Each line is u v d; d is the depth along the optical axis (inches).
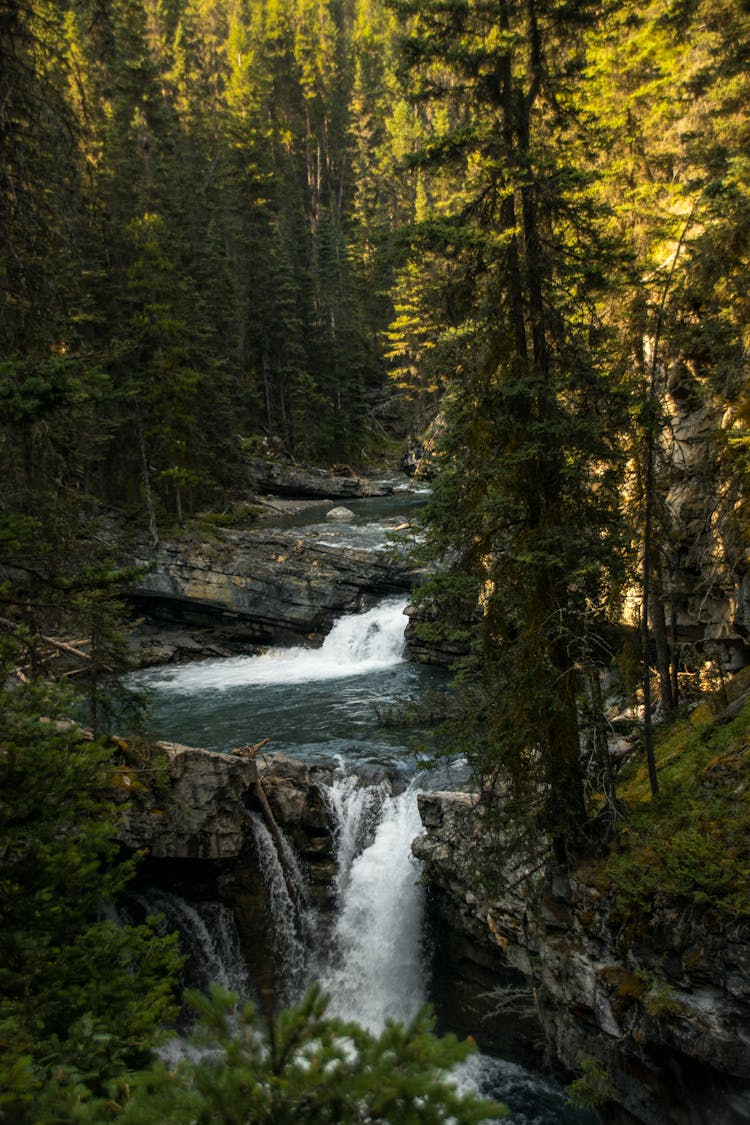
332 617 1519.4
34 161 421.4
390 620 1445.6
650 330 623.8
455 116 557.6
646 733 530.0
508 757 522.0
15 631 445.1
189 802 711.1
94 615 646.5
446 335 551.5
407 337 2479.1
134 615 1550.2
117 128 1850.4
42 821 331.6
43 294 441.1
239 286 2723.9
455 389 558.6
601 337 531.8
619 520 526.0
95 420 840.9
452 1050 150.2
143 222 1678.2
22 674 553.6
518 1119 569.3
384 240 541.6
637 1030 454.3
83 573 429.1
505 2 512.1
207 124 3351.4
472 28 523.5
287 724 1067.9
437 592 549.0
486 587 559.2
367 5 5324.8
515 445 526.6
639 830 508.4
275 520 2091.5
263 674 1390.3
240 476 2245.3
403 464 2834.6
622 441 575.8
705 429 734.5
